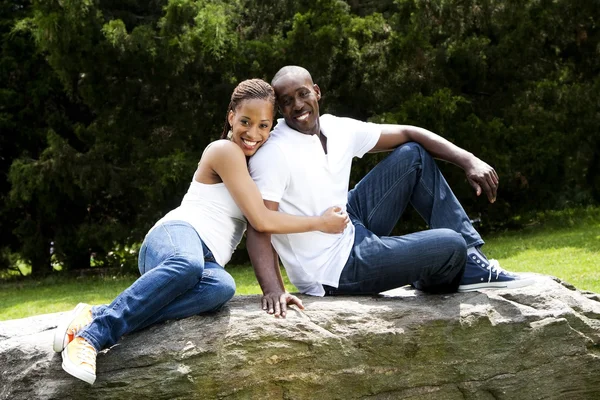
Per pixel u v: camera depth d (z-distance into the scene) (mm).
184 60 10898
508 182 11852
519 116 11961
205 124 11727
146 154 11547
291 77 3568
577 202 14617
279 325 3238
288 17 12180
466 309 3533
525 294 3721
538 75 12750
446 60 11703
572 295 3811
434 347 3453
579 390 3699
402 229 11969
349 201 3885
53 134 11680
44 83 13164
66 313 3785
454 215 3727
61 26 10617
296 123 3586
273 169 3465
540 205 13273
